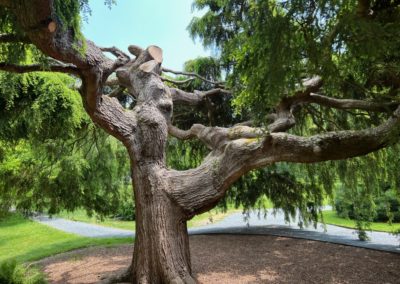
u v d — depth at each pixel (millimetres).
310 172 8203
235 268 5887
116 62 3846
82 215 15539
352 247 7520
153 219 4422
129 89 5605
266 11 1952
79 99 5590
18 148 7031
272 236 9180
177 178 4625
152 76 5211
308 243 8070
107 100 4516
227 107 8500
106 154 7914
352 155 3848
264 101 2205
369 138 3596
